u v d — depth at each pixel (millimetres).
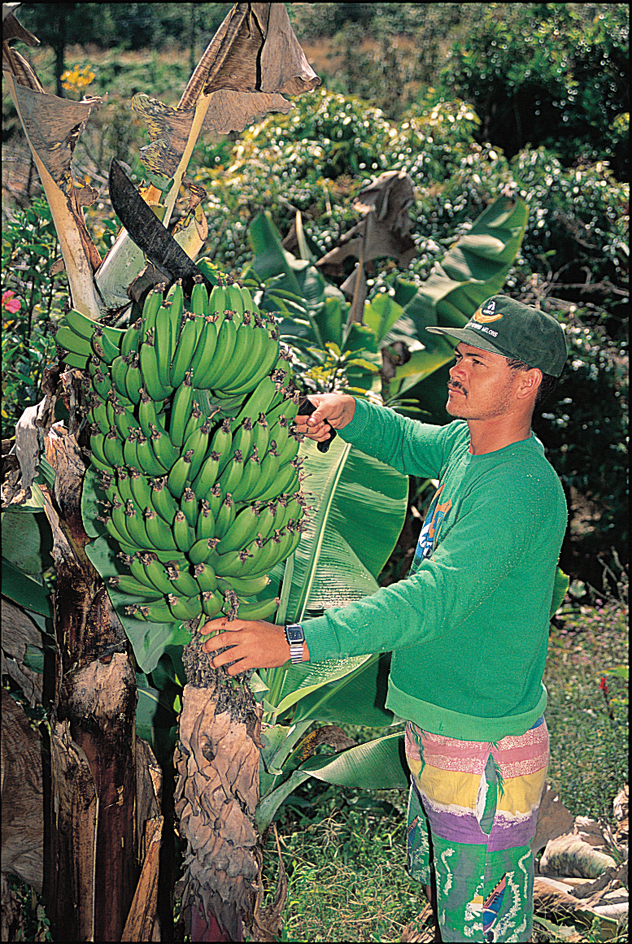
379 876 2674
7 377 3051
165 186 1871
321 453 2801
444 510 2043
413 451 2361
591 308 6574
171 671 2467
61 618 1939
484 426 1965
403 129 6051
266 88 1832
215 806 1708
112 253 1909
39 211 2971
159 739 2525
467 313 4055
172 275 1803
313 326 4012
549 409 6090
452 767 1935
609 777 3410
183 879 1815
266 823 2455
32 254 3043
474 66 7395
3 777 2141
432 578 1694
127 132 6297
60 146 1779
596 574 6031
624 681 4109
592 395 6074
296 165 5738
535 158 6090
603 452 6113
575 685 4066
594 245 6242
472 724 1918
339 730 2703
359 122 5934
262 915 1871
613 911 2707
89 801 1976
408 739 2104
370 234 4203
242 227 5305
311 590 2535
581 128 7266
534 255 6246
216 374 1651
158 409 1722
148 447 1612
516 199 4168
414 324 4012
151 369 1620
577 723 3705
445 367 4109
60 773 1975
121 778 2002
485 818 1928
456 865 1972
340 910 2539
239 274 4922
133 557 1627
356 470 2771
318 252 5473
